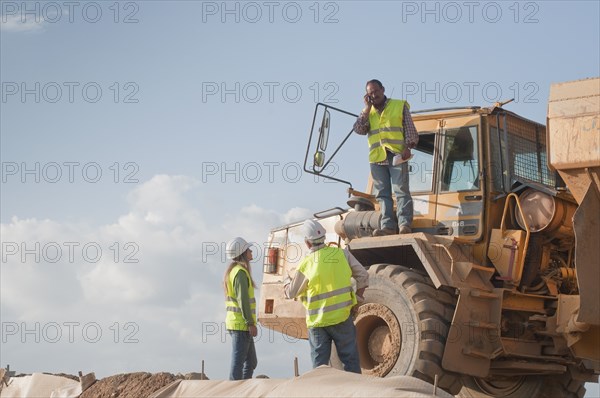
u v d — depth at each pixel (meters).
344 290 8.58
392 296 9.53
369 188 10.90
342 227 10.52
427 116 10.40
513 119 10.28
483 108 10.10
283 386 6.96
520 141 10.30
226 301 9.40
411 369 9.17
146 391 9.52
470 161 10.02
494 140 10.05
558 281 9.98
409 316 9.34
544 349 9.88
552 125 8.38
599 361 9.34
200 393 7.54
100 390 9.94
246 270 9.33
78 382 10.30
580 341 9.21
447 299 9.48
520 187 9.75
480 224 9.77
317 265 8.59
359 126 10.31
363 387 6.51
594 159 8.09
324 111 10.24
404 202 9.99
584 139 8.16
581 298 8.16
